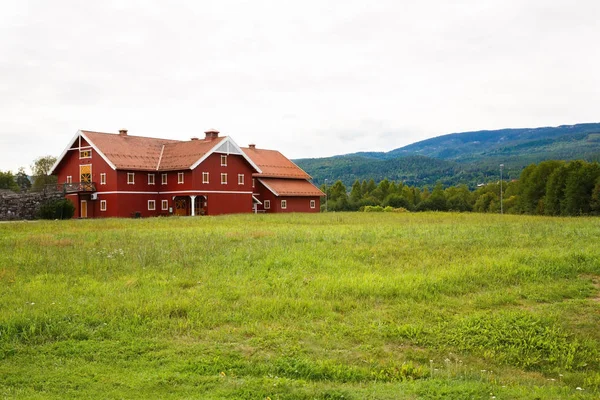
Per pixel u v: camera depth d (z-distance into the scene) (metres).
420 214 48.38
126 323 10.79
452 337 10.62
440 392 7.82
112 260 16.78
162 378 8.20
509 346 10.31
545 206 78.88
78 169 51.41
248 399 7.49
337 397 7.60
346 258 17.56
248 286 13.91
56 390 7.71
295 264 16.48
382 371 8.88
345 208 95.25
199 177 49.12
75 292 13.11
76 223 31.95
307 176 64.88
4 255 17.53
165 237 22.31
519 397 7.82
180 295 12.92
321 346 9.98
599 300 13.03
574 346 10.28
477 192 128.25
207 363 8.92
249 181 54.09
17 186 90.38
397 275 15.03
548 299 13.09
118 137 52.25
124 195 48.41
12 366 8.73
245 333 10.49
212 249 18.70
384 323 11.29
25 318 10.68
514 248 18.95
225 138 51.28
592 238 20.92
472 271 15.28
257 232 24.17
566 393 8.20
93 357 9.20
